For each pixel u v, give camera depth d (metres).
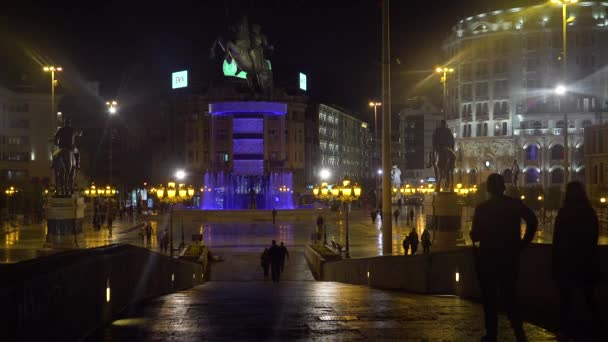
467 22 129.88
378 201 87.25
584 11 120.25
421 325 9.67
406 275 16.89
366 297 14.22
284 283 23.86
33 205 75.94
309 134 143.50
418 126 166.62
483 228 7.48
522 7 124.25
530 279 10.09
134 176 137.62
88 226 69.81
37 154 119.56
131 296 12.30
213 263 40.06
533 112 120.94
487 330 7.49
